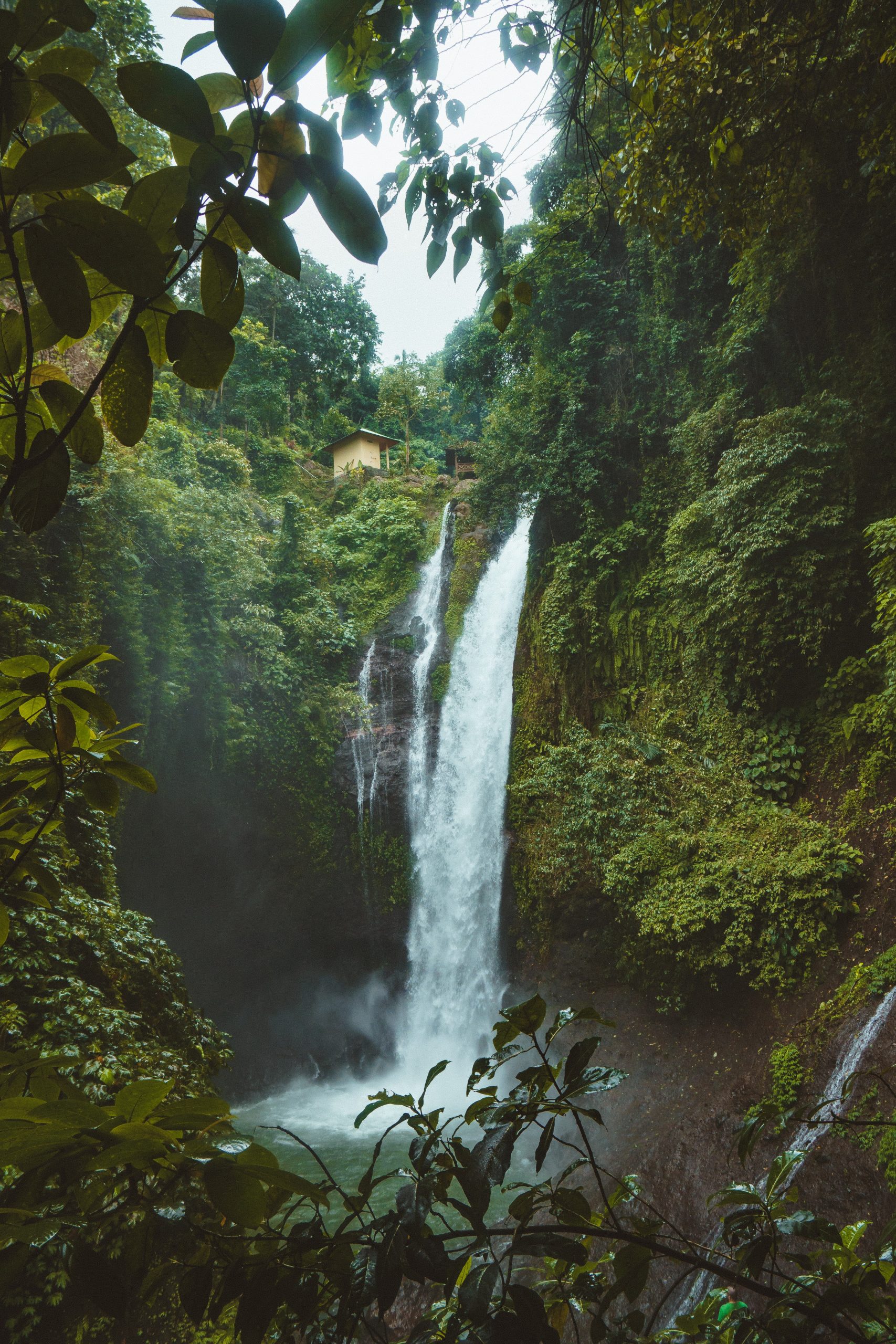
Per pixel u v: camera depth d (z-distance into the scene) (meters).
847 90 7.29
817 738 13.29
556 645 17.23
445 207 2.77
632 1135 10.99
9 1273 0.82
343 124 2.35
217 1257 0.98
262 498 24.19
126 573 13.62
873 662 12.76
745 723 14.16
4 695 1.22
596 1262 1.26
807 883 11.27
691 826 13.08
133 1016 7.28
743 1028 11.52
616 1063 12.67
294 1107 16.31
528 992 15.66
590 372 18.41
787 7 6.48
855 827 11.84
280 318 34.69
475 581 21.00
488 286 3.19
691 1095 11.19
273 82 0.90
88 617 12.54
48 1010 6.89
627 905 12.89
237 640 16.53
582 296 17.92
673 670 15.95
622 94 3.50
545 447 18.69
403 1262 0.90
